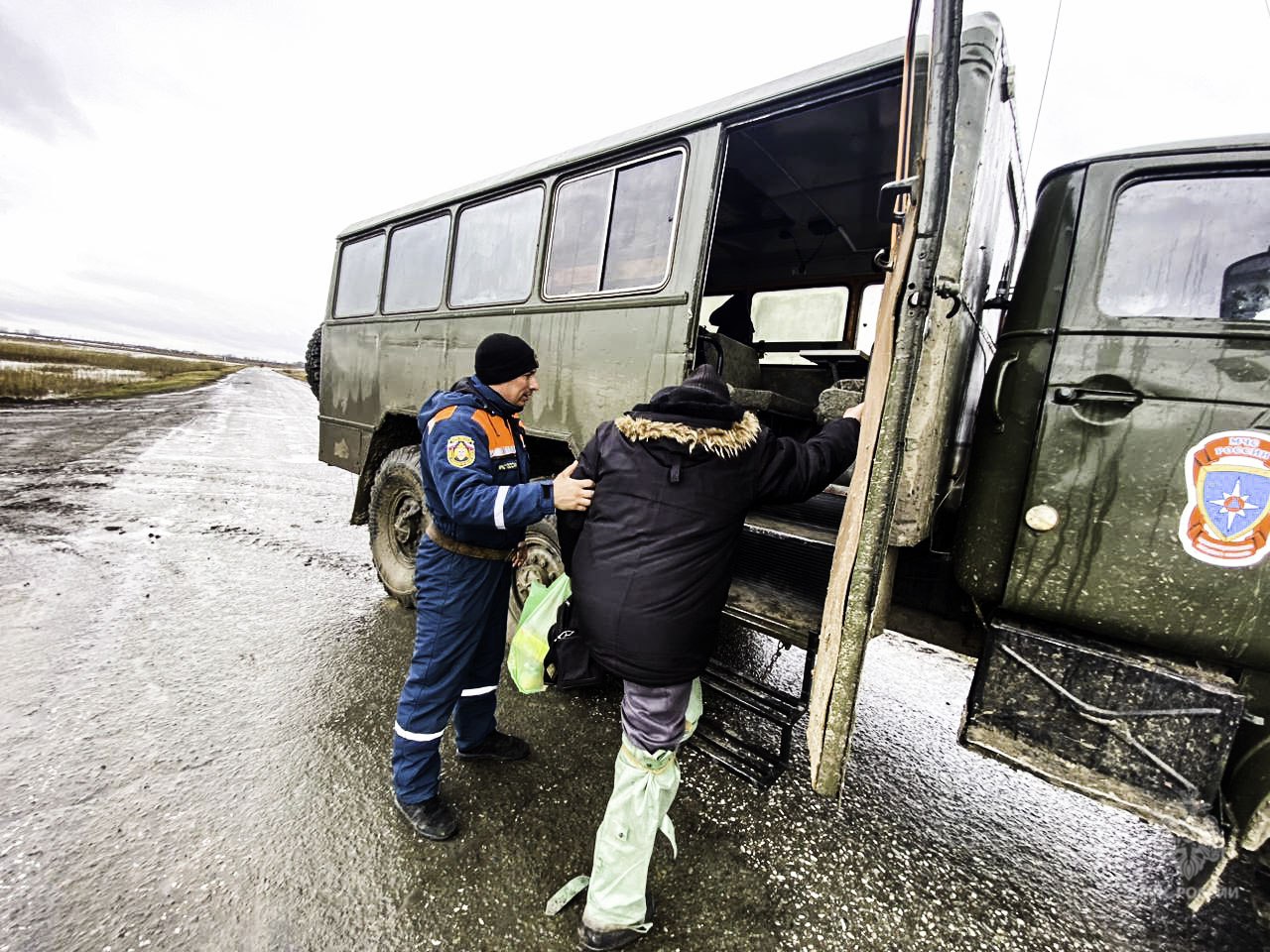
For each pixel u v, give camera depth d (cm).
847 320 456
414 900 186
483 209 378
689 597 162
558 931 180
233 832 207
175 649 340
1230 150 160
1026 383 182
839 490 324
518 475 213
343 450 511
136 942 165
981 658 189
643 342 279
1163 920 202
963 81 174
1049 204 183
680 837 223
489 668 240
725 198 383
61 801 216
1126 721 166
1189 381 160
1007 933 192
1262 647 154
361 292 496
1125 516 168
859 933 188
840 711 157
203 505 709
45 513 619
